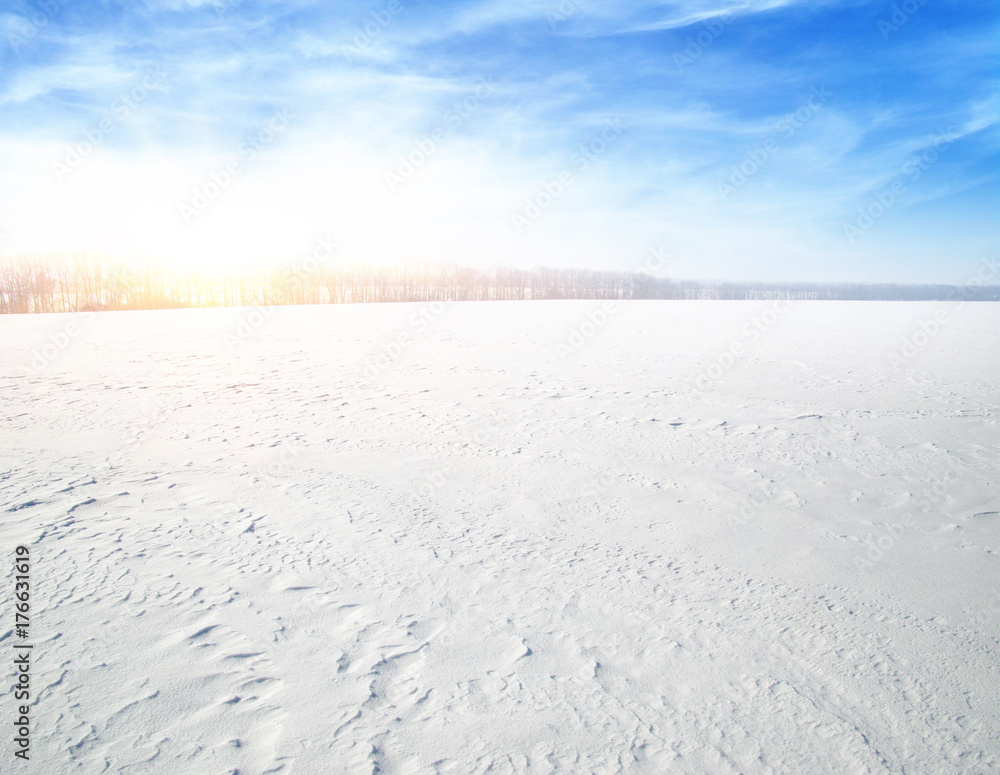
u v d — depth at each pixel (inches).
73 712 73.0
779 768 65.9
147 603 100.0
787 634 93.9
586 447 207.2
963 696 78.6
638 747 69.0
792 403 278.1
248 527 135.5
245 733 70.1
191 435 219.9
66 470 176.1
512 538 132.1
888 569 116.9
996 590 107.9
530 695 78.3
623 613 100.2
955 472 177.9
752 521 142.3
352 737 69.8
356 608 100.4
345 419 247.0
